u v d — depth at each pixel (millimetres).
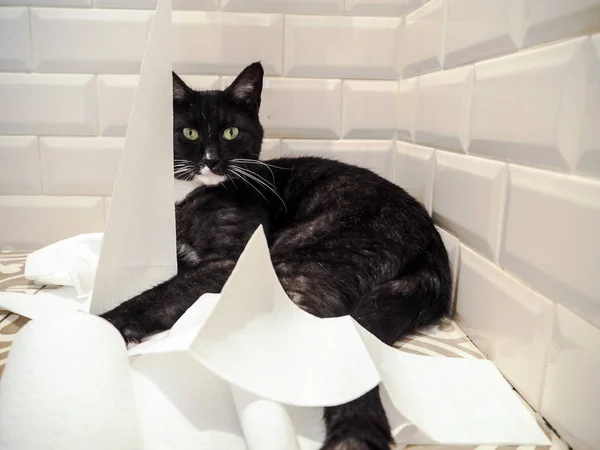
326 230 960
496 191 709
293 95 1188
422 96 1035
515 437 575
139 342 750
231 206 1064
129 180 676
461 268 853
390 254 904
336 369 567
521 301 647
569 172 541
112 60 1131
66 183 1186
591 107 500
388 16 1153
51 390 490
